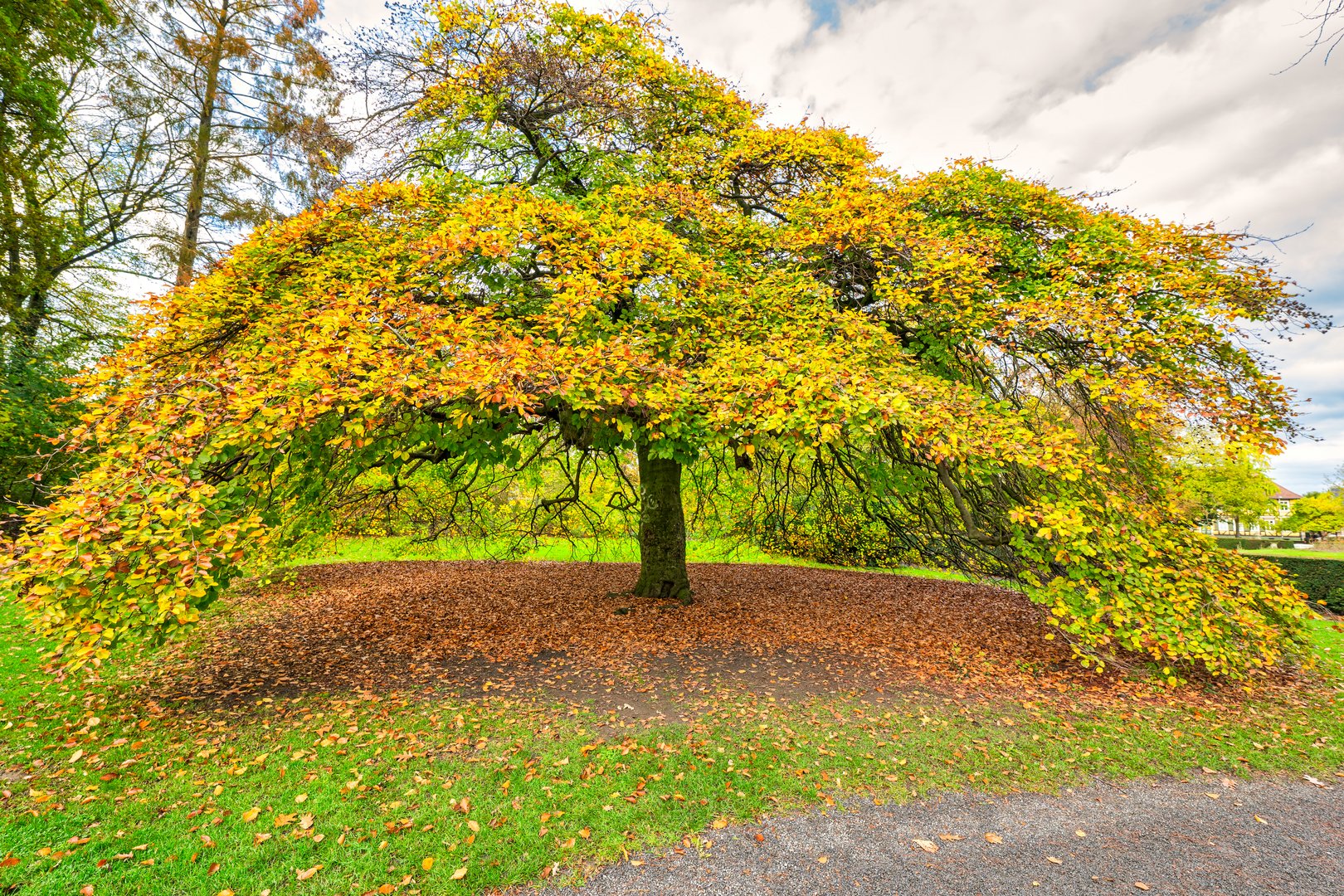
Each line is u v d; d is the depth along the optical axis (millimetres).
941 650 7945
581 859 3295
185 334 6742
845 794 4039
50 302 13328
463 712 5426
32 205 12516
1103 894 3059
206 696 5777
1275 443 5371
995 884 3141
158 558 3658
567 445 8039
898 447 7066
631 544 18719
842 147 10164
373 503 10844
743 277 7824
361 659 7207
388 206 7492
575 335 5949
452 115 8617
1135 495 6660
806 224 8148
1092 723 5359
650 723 5215
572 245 6434
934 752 4691
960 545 9281
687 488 12609
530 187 8703
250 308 6719
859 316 6898
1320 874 3248
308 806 3715
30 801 3711
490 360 4965
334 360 4586
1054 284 6832
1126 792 4148
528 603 10453
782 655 7512
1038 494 6578
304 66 14016
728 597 11141
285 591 11711
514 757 4488
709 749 4672
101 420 4629
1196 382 5922
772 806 3867
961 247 6758
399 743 4699
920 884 3137
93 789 3879
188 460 4363
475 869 3172
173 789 3896
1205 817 3846
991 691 6238
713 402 5625
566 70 8508
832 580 14000
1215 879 3193
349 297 5496
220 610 9938
